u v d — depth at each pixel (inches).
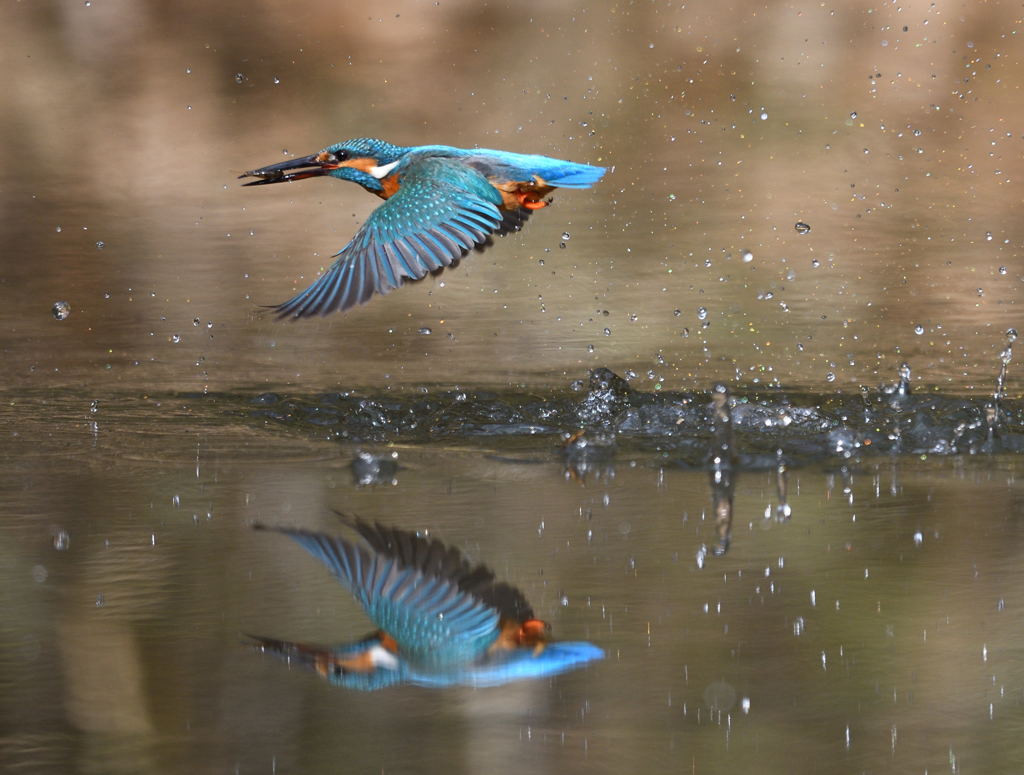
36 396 428.1
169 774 215.0
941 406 405.7
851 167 790.5
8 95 968.3
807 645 255.3
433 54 1060.5
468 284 590.6
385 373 457.7
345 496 333.4
